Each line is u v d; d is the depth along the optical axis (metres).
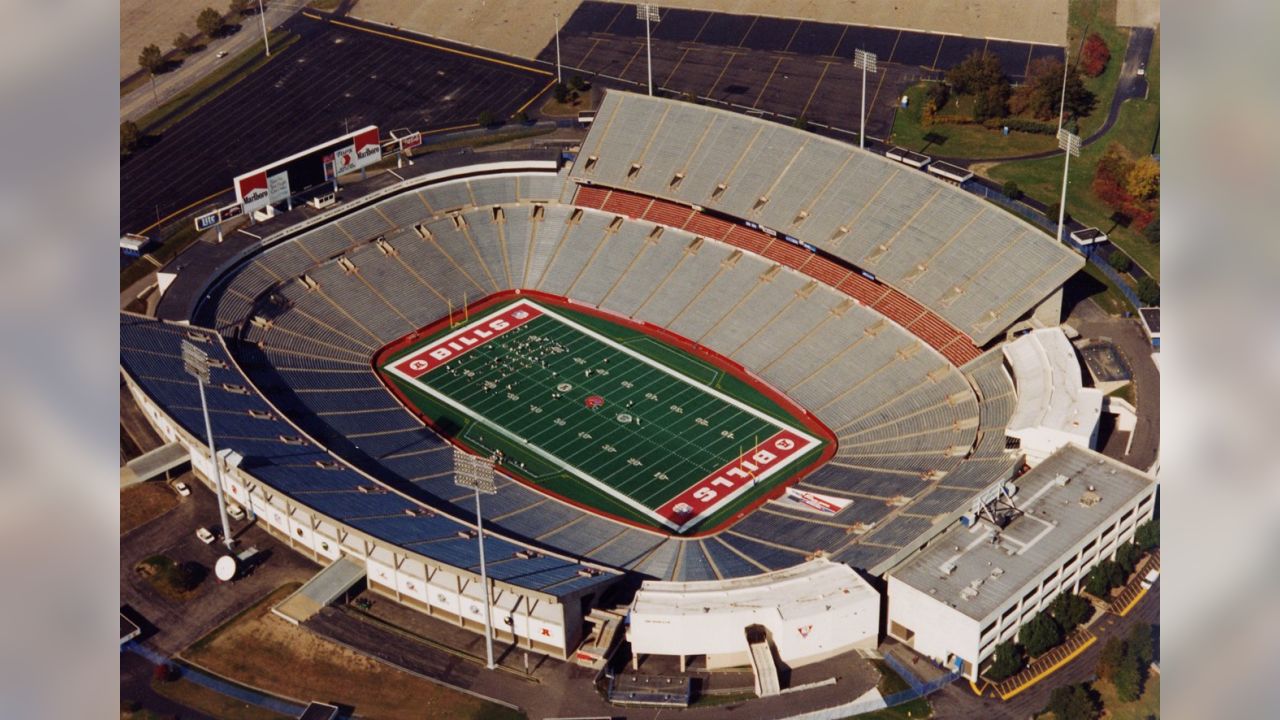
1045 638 88.00
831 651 88.62
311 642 91.50
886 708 84.75
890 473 106.12
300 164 135.62
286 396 118.25
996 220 122.12
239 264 131.00
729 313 129.25
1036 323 117.94
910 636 89.94
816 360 121.94
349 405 119.38
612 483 110.75
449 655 90.50
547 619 89.00
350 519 95.44
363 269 135.38
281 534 101.81
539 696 86.75
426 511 99.88
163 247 145.12
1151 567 95.94
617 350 129.00
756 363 124.25
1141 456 107.06
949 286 119.44
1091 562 94.06
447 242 140.38
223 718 85.44
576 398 122.31
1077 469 98.88
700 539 102.00
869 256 124.50
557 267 139.50
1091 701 83.50
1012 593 87.19
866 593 88.12
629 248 138.00
